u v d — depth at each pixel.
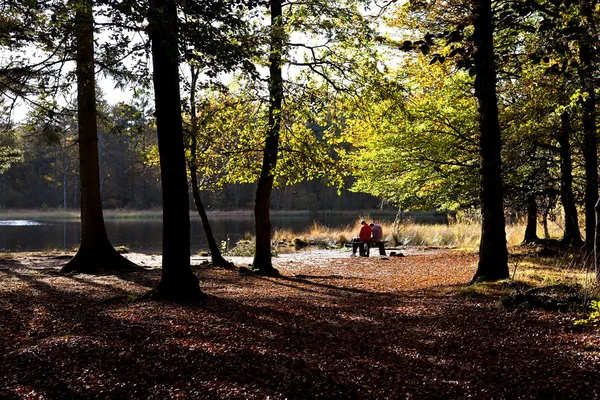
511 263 12.69
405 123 15.30
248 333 6.23
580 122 13.35
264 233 13.34
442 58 6.74
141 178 74.56
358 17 11.27
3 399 4.38
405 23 12.86
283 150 13.16
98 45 7.81
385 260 17.20
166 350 5.53
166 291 8.54
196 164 14.35
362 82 12.12
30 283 11.20
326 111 12.30
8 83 9.24
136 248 25.17
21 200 74.25
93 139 14.39
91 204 14.30
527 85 12.95
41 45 8.87
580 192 17.19
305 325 6.70
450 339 5.79
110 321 6.88
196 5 7.44
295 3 11.60
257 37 8.95
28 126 9.64
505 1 7.64
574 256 13.58
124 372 4.95
